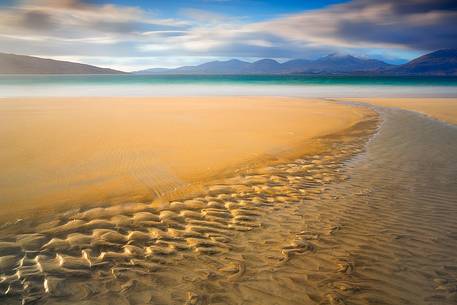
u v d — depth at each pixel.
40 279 3.63
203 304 3.40
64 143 9.84
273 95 35.69
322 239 4.85
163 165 7.97
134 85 59.50
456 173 8.17
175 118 15.64
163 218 5.29
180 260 4.18
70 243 4.39
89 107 20.06
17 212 5.13
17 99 25.42
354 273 4.02
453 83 71.75
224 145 10.26
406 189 7.02
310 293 3.63
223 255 4.34
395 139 12.10
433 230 5.20
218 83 71.06
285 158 9.16
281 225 5.27
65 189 6.20
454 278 3.95
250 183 7.11
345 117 17.34
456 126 14.99
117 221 5.07
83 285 3.60
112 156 8.58
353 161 9.18
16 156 8.31
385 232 5.11
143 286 3.64
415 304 3.49
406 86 58.50
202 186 6.76
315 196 6.55
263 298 3.52
